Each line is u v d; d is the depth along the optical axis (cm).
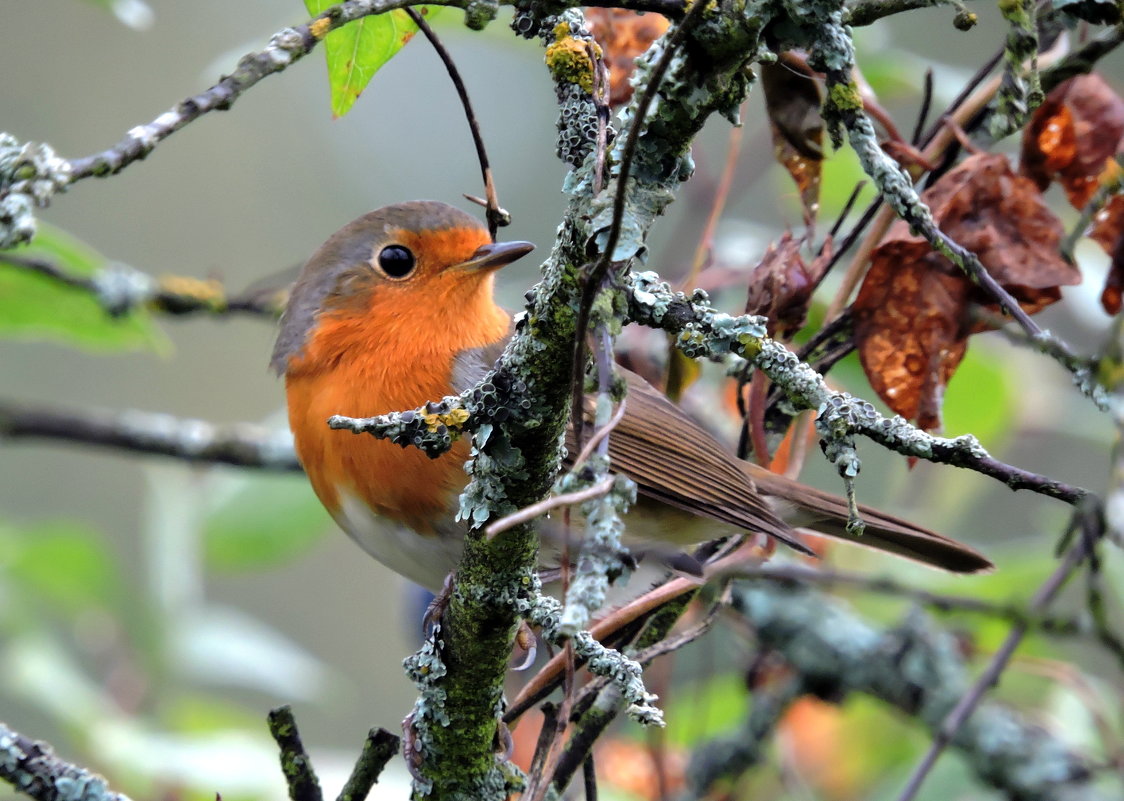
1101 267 876
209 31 1465
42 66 1430
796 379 418
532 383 421
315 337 730
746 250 900
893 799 854
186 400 1431
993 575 831
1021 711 886
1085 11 561
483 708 491
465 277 729
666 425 729
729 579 614
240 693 1304
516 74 1510
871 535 819
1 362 1381
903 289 592
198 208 1455
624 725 868
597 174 416
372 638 1404
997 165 593
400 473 669
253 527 941
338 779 807
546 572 666
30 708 1087
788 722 905
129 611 899
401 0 402
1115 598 838
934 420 593
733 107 421
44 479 1352
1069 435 1033
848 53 446
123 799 479
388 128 1498
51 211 1415
